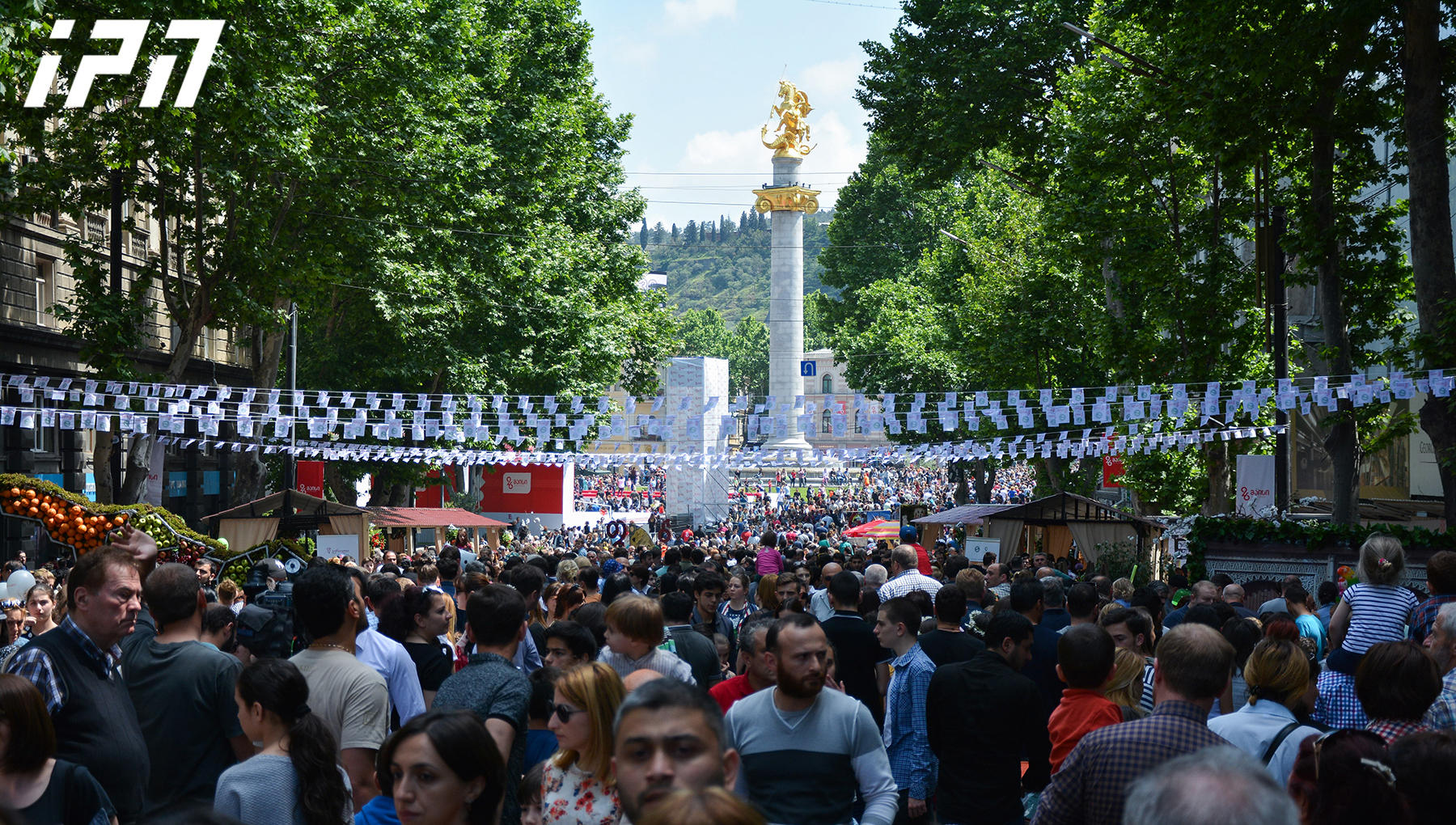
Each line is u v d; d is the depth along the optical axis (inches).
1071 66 1392.7
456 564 594.9
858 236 3053.6
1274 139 899.4
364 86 1226.0
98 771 248.5
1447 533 709.9
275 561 515.5
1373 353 1016.9
